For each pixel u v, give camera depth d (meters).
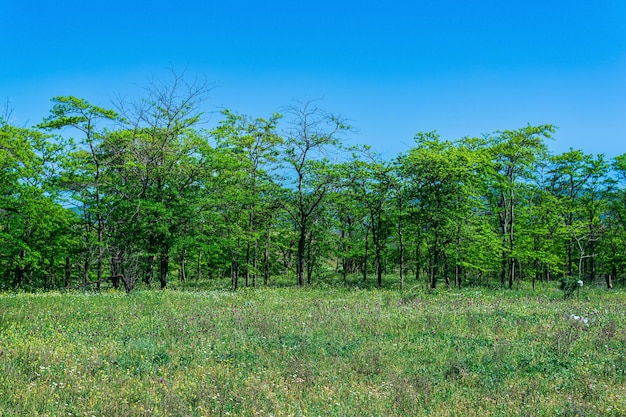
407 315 15.37
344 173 31.17
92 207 27.77
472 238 29.91
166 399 7.00
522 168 32.78
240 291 25.38
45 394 7.09
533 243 33.59
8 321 13.09
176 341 11.30
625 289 31.31
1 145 26.12
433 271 30.42
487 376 8.89
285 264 40.22
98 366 8.76
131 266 24.16
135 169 28.08
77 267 34.69
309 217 32.44
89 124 27.69
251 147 32.09
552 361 9.89
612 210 35.81
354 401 7.40
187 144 28.42
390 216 34.19
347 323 13.77
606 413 7.06
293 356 9.98
